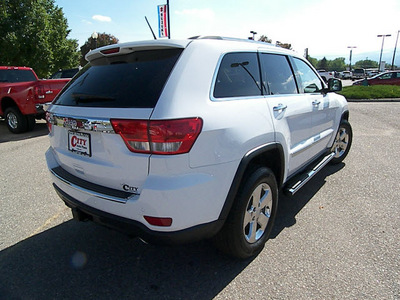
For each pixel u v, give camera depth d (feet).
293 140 9.98
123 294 7.30
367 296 6.98
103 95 7.14
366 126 26.94
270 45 10.28
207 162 6.52
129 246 9.32
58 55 65.51
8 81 29.71
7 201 12.50
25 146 22.30
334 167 15.98
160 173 6.16
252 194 7.95
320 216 10.80
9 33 48.88
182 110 6.25
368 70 184.34
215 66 7.33
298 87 11.07
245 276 7.82
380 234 9.52
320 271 7.89
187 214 6.40
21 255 8.87
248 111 7.64
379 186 13.28
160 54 7.20
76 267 8.33
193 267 8.25
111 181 6.99
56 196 13.00
